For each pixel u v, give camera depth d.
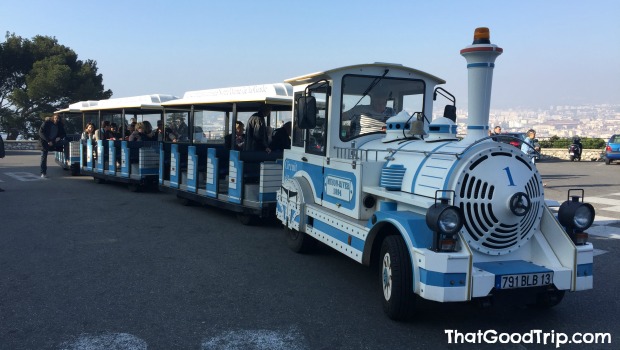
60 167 20.33
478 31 4.66
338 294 5.41
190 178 10.66
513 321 4.74
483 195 4.36
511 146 4.51
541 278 4.27
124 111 14.43
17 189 13.35
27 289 5.41
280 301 5.16
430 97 6.68
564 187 14.41
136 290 5.42
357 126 6.32
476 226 4.37
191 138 11.00
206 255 6.95
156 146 13.54
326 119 6.29
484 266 4.37
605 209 10.75
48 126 16.20
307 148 6.92
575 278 4.38
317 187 6.52
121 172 13.66
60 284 5.59
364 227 5.05
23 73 35.91
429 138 5.28
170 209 10.70
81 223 8.97
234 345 4.09
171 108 12.17
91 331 4.33
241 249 7.33
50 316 4.66
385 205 5.08
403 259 4.43
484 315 4.88
